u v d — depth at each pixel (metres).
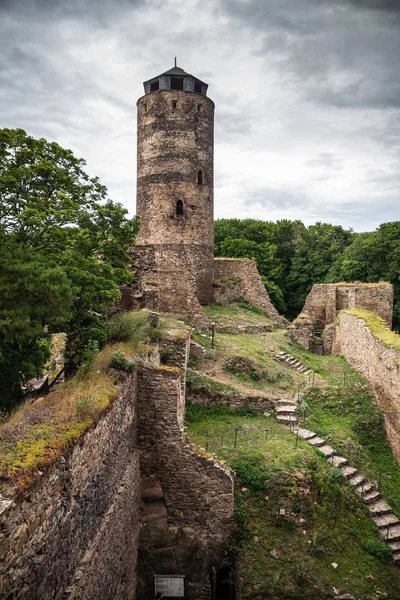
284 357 19.55
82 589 5.89
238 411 14.38
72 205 8.71
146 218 26.33
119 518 8.01
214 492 9.92
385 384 14.78
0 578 3.90
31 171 8.55
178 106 25.36
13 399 8.41
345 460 12.01
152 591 9.70
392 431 13.95
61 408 6.53
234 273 29.38
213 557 9.86
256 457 11.34
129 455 9.03
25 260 7.88
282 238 44.50
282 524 9.95
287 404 14.67
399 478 12.65
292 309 40.69
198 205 26.11
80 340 9.83
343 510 10.60
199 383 14.67
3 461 4.70
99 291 9.57
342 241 45.12
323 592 8.87
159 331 12.67
